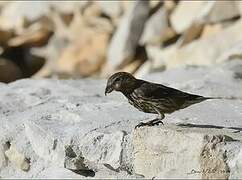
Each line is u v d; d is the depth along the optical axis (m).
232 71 13.23
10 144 9.83
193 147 7.97
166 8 20.31
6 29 24.66
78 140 9.00
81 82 13.22
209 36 18.36
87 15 22.92
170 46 19.91
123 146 8.66
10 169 9.77
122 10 21.84
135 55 20.98
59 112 10.20
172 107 8.92
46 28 24.03
